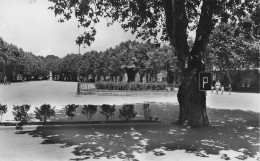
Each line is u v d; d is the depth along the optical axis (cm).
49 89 4781
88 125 1287
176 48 1377
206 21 1353
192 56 1366
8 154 866
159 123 1363
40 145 975
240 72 5150
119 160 829
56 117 1541
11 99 2645
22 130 1207
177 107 2159
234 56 4334
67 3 1186
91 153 892
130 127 1319
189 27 1795
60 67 14088
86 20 1355
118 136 1134
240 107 2278
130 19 1606
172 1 1307
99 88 3919
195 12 1605
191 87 1355
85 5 1182
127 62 6538
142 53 6450
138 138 1105
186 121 1359
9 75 9094
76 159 830
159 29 1770
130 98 2988
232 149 968
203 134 1197
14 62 8644
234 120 1590
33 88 5078
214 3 1312
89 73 10444
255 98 3272
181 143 1038
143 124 1341
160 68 6266
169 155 889
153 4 1602
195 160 846
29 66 11769
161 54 6134
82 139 1070
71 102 2453
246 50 4250
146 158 853
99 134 1162
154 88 3778
